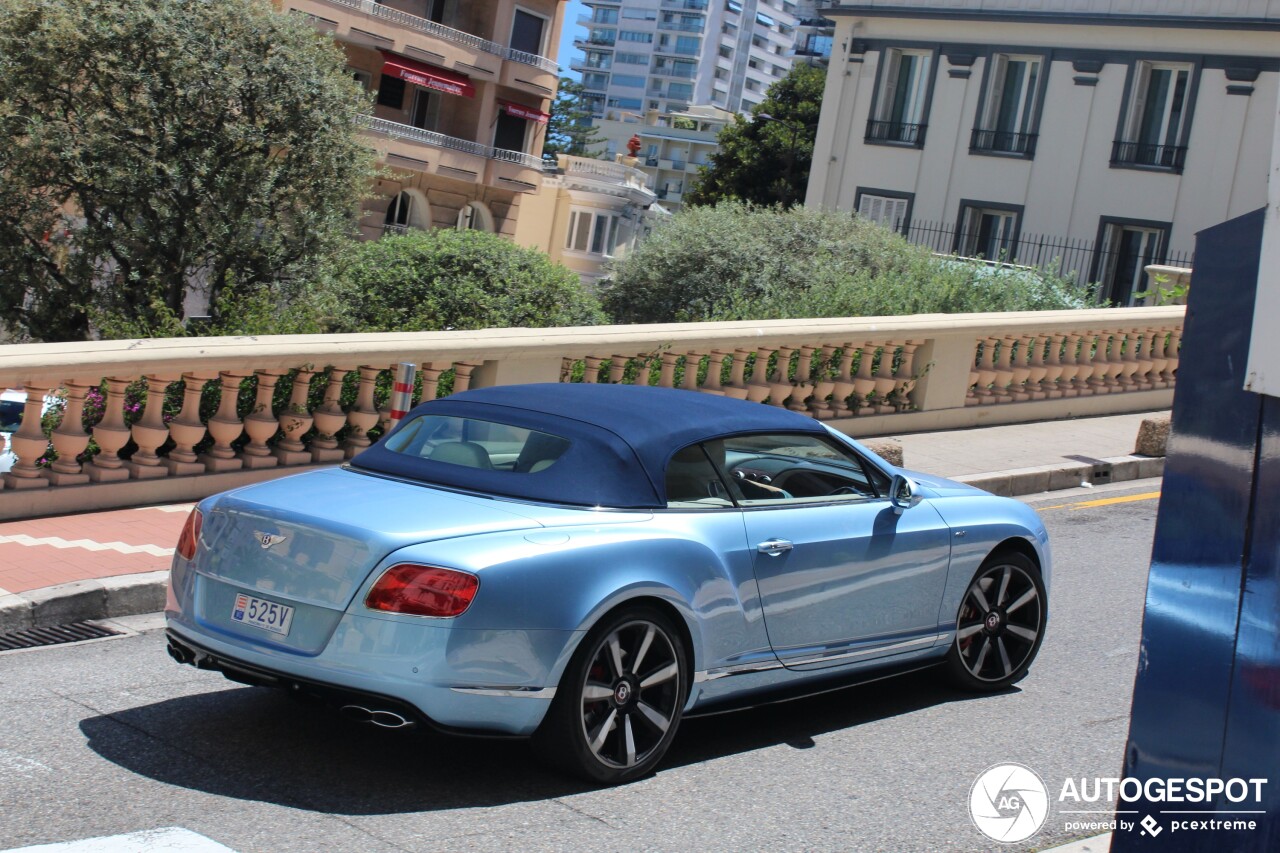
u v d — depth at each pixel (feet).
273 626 15.97
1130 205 108.06
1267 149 101.65
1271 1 101.19
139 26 64.85
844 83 122.11
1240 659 10.37
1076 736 20.44
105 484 29.35
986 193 114.73
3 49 65.31
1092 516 38.42
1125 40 107.96
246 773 16.44
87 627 22.66
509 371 35.83
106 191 65.67
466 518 16.25
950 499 21.91
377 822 15.14
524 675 15.62
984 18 113.50
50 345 28.43
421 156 133.59
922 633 21.03
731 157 229.25
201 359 29.86
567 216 170.60
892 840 15.81
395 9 129.18
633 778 17.17
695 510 17.95
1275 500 10.14
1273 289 10.16
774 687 18.89
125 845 14.02
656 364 40.78
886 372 46.98
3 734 17.26
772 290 69.72
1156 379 59.11
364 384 33.55
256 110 67.51
